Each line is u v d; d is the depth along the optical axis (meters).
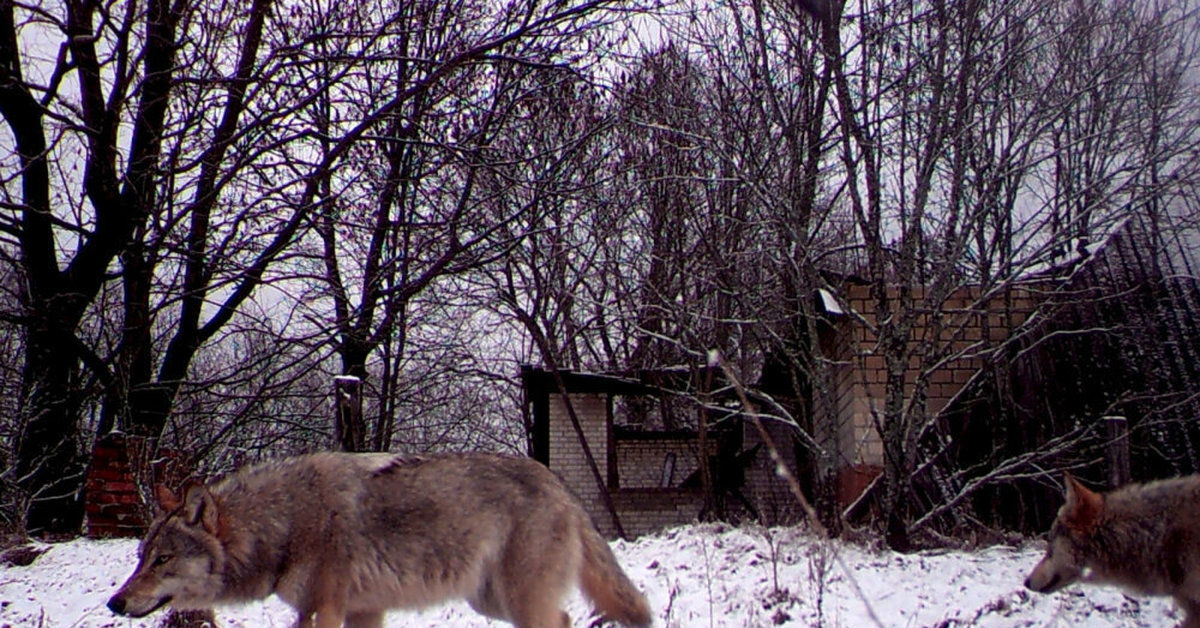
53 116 16.77
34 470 16.98
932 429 13.99
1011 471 13.27
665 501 21.56
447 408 31.94
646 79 20.06
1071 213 13.94
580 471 21.61
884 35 12.32
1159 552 7.31
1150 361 14.40
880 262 11.89
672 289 19.78
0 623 8.85
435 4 21.44
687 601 8.95
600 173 23.77
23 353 22.22
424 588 6.33
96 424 21.61
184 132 18.41
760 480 21.12
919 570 9.56
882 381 15.20
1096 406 14.22
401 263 23.42
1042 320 12.32
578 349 33.56
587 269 24.53
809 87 13.60
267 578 6.23
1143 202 12.40
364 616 6.55
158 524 6.21
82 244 19.17
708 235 16.86
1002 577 9.23
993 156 13.30
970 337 15.44
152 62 18.72
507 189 22.44
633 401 30.03
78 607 9.54
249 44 19.25
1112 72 14.47
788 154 14.20
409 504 6.28
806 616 8.20
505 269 25.58
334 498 6.26
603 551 6.80
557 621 6.50
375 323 22.98
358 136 19.39
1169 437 13.80
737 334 18.61
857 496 14.55
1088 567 7.69
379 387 27.41
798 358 15.41
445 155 21.95
